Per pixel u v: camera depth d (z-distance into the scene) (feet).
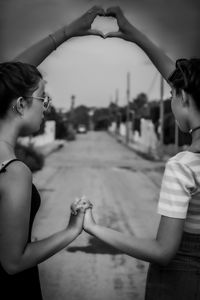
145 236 25.27
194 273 6.48
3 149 6.50
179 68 6.63
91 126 410.52
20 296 6.66
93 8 9.07
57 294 15.93
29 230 6.69
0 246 6.16
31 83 6.63
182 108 6.67
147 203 36.94
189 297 6.50
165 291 6.64
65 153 101.40
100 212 32.68
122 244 6.57
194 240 6.48
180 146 86.94
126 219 30.14
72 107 321.73
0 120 6.64
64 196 40.45
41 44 8.90
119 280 17.54
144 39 8.95
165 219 6.27
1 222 6.14
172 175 6.31
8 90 6.52
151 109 124.67
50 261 19.81
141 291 16.39
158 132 106.01
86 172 61.98
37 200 6.79
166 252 6.27
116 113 265.75
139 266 19.35
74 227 6.83
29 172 6.36
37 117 6.78
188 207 6.42
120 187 47.09
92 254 20.94
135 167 70.44
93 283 17.12
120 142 163.73
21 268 6.28
